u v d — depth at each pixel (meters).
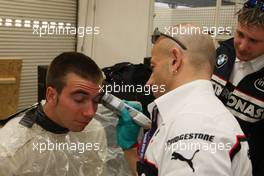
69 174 1.25
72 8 4.59
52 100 1.12
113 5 4.16
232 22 2.91
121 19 4.07
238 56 1.30
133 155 1.15
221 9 3.07
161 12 3.71
